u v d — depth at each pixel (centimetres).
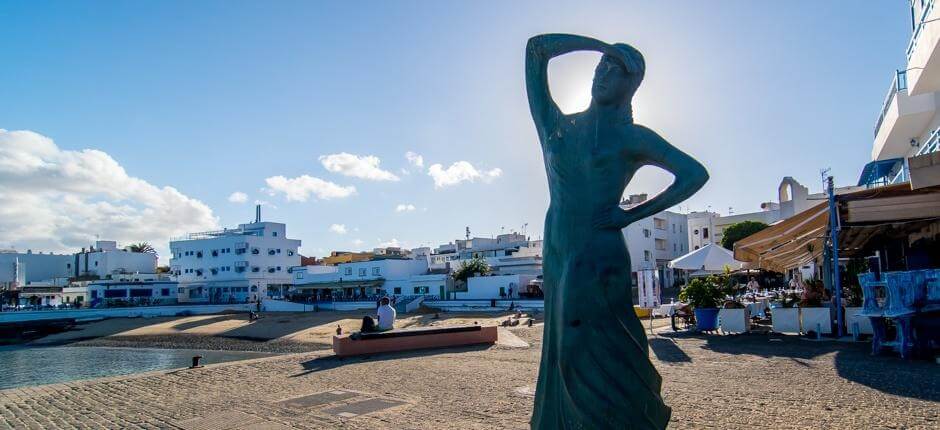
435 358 1272
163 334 4088
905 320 965
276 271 7850
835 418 608
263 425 685
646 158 329
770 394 738
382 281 6278
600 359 313
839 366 912
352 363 1212
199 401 838
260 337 3606
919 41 1703
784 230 1458
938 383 745
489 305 4828
